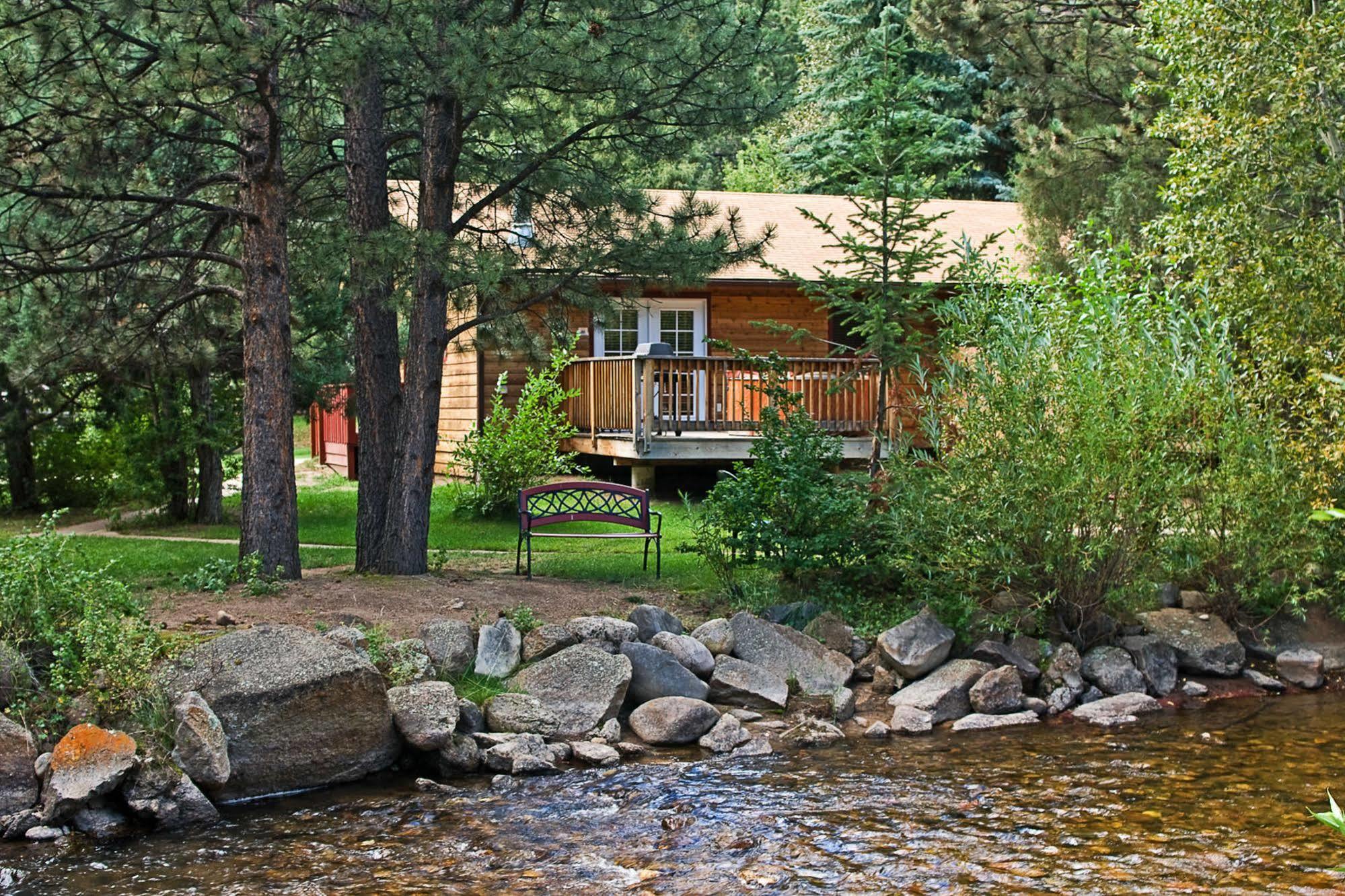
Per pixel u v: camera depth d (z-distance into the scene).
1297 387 10.57
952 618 9.78
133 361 12.81
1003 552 9.45
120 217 10.84
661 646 9.02
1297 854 6.14
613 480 18.56
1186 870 5.94
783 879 5.87
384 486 11.34
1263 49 10.78
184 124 10.89
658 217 11.85
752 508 10.55
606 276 11.37
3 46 8.99
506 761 7.59
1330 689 9.80
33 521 17.70
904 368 12.29
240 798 7.06
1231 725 8.76
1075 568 9.75
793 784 7.37
